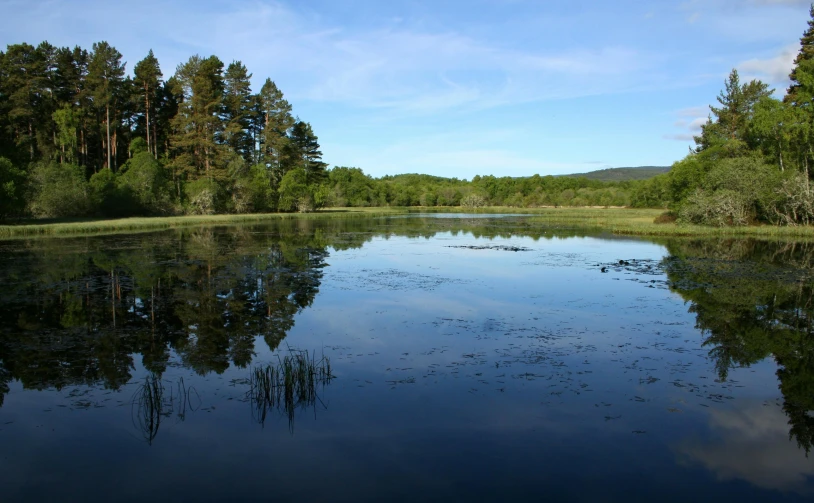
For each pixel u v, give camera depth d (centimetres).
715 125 5581
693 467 663
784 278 1989
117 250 2772
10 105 5028
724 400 862
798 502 590
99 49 5412
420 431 752
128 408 827
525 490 612
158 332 1241
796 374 980
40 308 1466
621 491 611
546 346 1140
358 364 1023
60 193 4503
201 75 5916
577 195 12362
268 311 1454
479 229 4622
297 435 741
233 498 596
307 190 7444
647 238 3688
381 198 11312
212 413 809
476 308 1493
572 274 2084
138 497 597
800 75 4294
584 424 774
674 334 1237
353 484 623
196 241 3322
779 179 4109
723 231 3934
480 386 912
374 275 2050
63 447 709
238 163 6284
